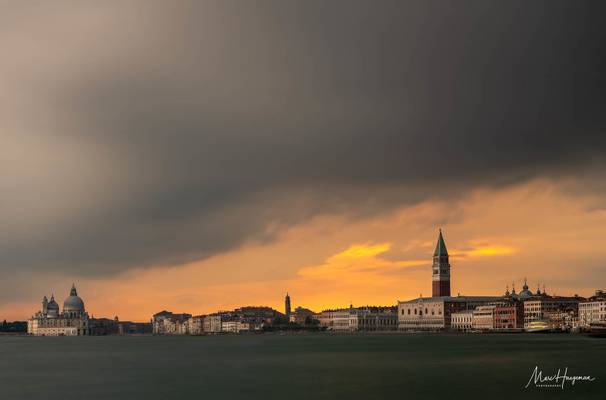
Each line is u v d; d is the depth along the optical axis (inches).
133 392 6845.5
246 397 6427.2
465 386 6998.0
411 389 6820.9
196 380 7800.2
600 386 6924.2
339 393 6604.3
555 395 6358.3
